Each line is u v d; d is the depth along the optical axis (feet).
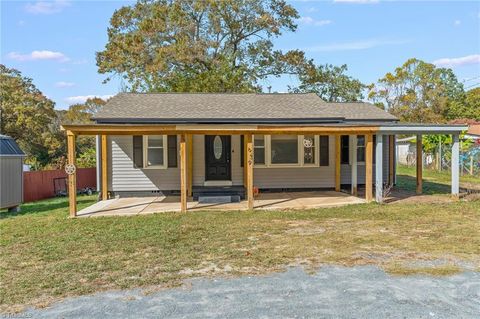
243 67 87.92
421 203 37.09
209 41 83.82
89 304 14.17
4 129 90.74
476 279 16.31
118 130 33.06
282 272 17.52
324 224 28.27
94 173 63.36
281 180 47.09
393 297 14.40
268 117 42.50
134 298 14.69
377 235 24.41
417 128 36.76
